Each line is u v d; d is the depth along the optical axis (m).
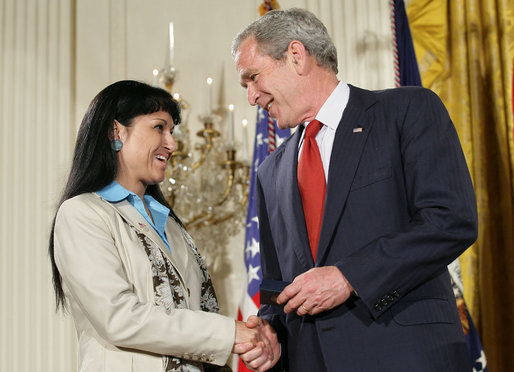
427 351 1.45
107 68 3.95
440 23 3.65
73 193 1.58
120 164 1.64
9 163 3.69
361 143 1.61
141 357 1.45
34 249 3.60
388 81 3.75
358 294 1.43
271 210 1.84
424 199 1.50
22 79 3.82
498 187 3.38
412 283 1.45
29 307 3.52
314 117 1.76
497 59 3.47
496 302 3.30
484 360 2.91
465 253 3.36
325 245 1.56
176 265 1.60
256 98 1.80
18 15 3.91
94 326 1.42
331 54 1.77
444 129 1.57
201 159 3.51
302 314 1.50
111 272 1.43
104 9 4.03
